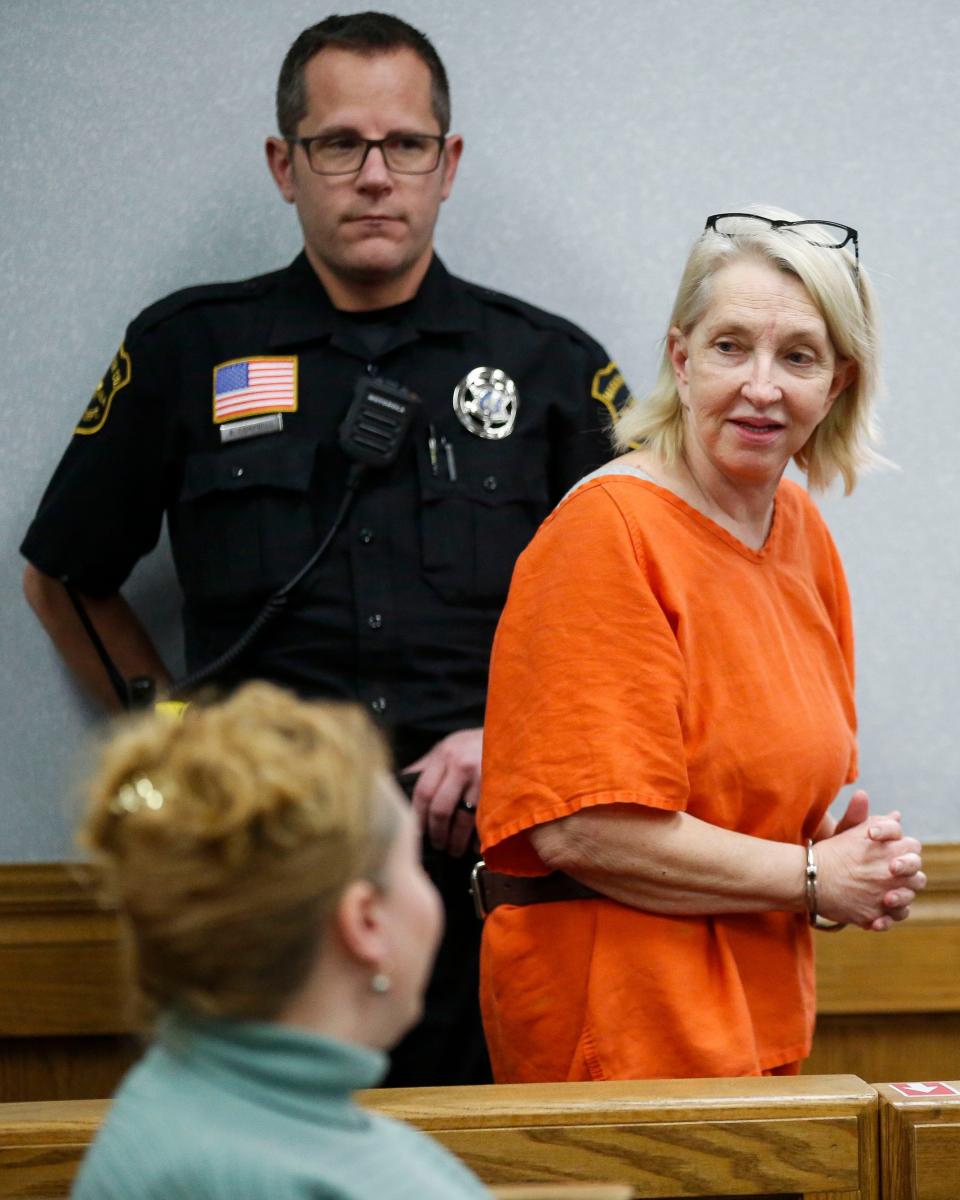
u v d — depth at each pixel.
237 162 3.56
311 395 3.15
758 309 2.35
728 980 2.33
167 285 3.57
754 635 2.39
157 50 3.55
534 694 2.32
